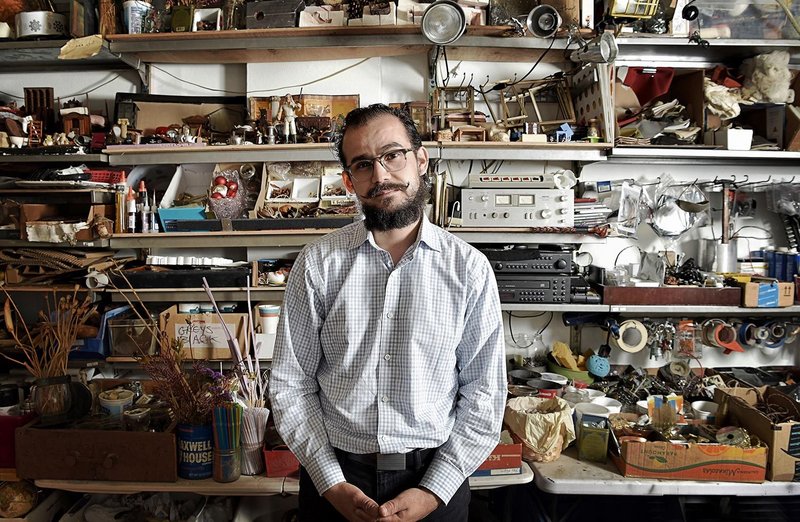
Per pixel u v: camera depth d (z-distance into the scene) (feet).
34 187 6.33
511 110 7.48
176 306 6.70
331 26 6.42
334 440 3.72
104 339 6.48
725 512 6.53
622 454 5.26
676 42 6.66
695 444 5.20
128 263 7.09
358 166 3.47
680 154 6.77
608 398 6.49
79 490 5.11
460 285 3.63
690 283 6.95
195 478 5.17
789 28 6.76
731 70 7.34
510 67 7.40
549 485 5.14
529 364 7.34
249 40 6.57
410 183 3.51
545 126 7.12
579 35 6.47
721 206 7.57
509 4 6.68
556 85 7.23
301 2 6.56
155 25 6.68
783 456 5.21
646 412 6.22
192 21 6.60
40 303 7.02
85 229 6.42
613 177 7.55
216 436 5.10
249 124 6.94
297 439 3.69
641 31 6.73
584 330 7.63
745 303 6.74
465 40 6.59
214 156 6.64
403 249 3.77
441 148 6.67
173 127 6.79
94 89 7.43
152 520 5.65
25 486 5.52
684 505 6.70
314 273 3.70
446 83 7.30
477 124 7.00
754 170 7.64
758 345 7.46
